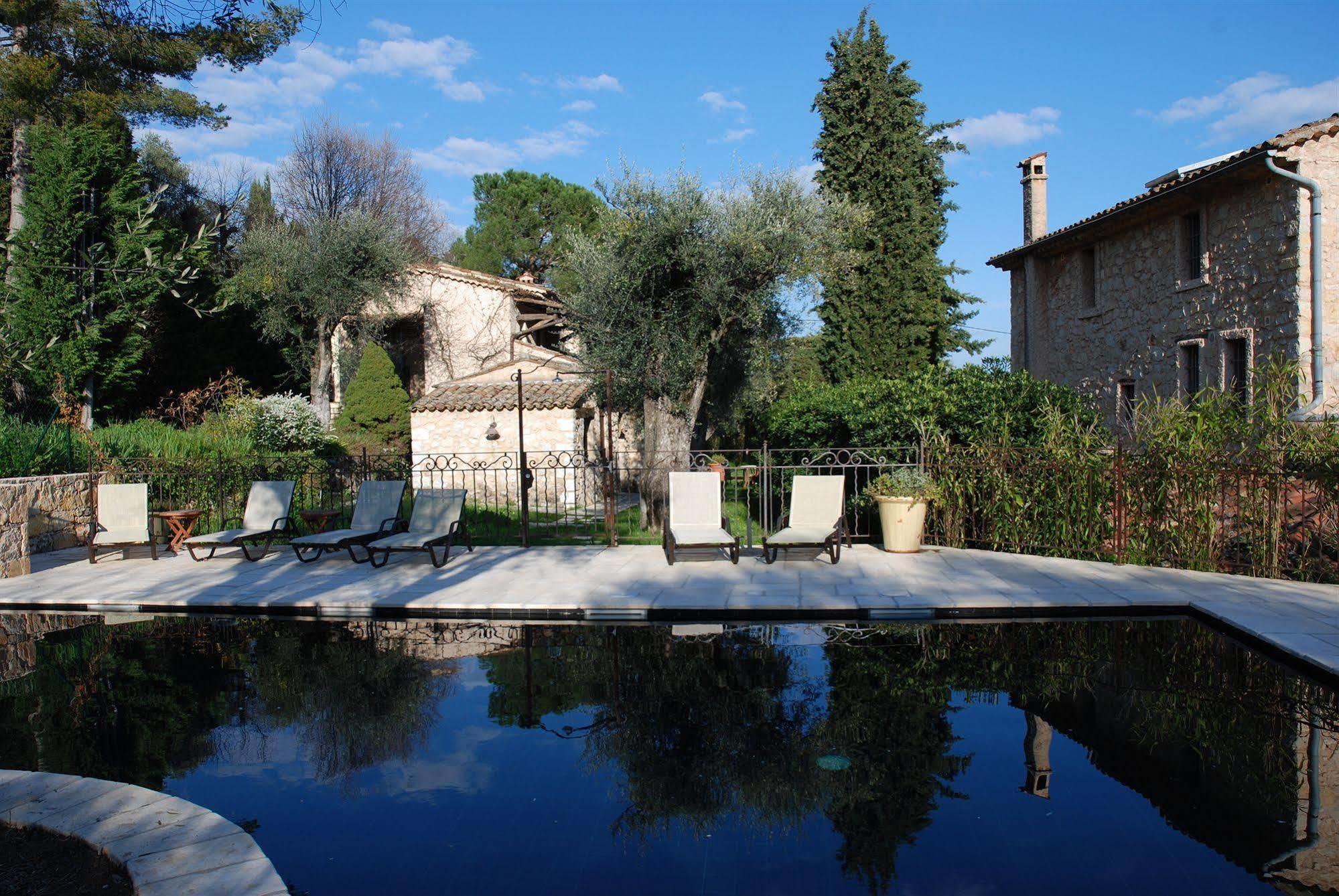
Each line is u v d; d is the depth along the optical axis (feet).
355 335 81.66
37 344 52.44
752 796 13.00
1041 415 32.81
